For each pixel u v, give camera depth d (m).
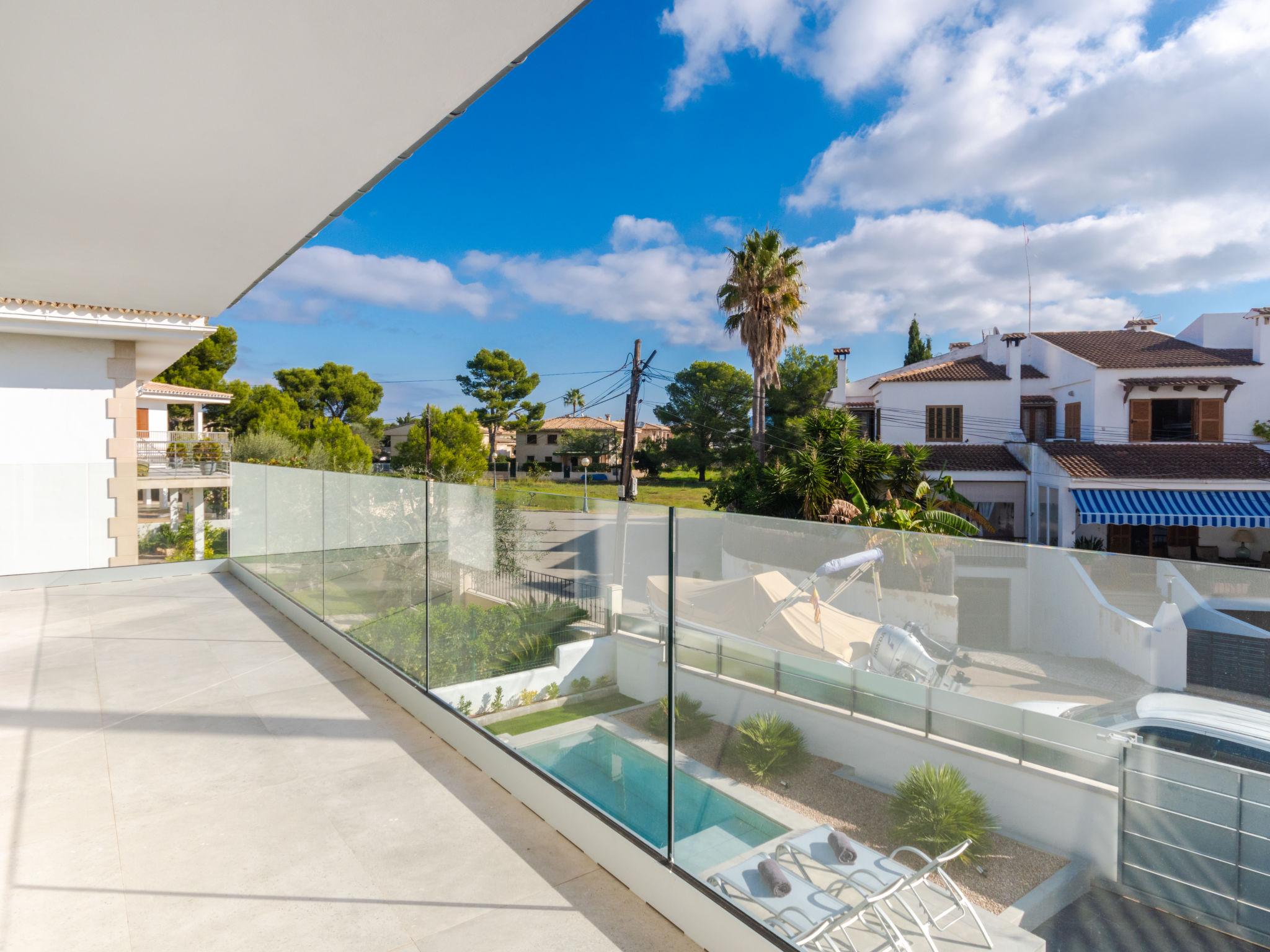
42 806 3.94
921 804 2.13
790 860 2.48
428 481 5.10
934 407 26.02
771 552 2.59
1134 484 20.31
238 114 3.28
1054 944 1.86
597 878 3.29
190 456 20.23
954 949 2.04
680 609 2.95
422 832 3.68
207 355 44.16
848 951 2.29
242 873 3.30
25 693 5.72
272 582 8.84
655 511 3.08
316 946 2.81
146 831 3.68
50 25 2.51
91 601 9.06
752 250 27.84
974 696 2.02
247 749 4.69
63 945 2.81
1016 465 23.66
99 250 5.33
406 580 5.47
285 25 2.57
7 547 11.59
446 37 2.67
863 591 2.29
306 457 32.78
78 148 3.60
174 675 6.17
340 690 5.80
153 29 2.56
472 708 4.56
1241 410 23.06
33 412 13.29
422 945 2.81
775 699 2.57
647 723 3.13
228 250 5.38
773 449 44.56
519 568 4.08
